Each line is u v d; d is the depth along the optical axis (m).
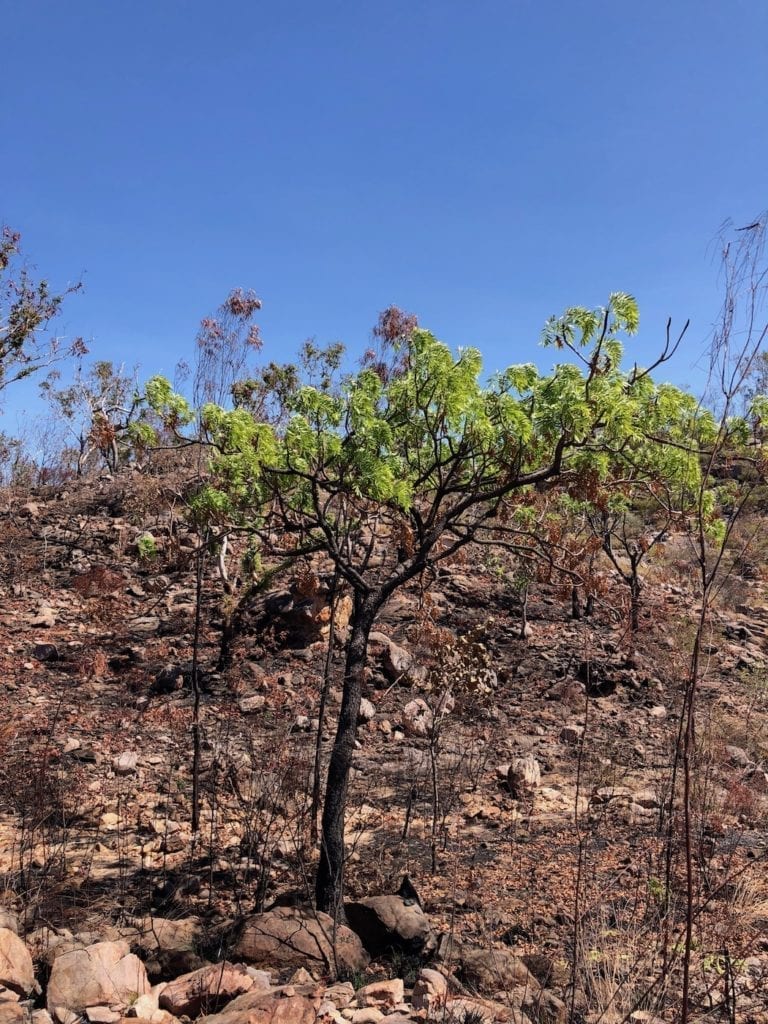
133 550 14.68
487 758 8.55
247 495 5.67
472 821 7.18
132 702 9.96
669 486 5.80
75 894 5.63
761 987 4.16
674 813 6.71
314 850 6.40
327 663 7.39
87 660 10.78
